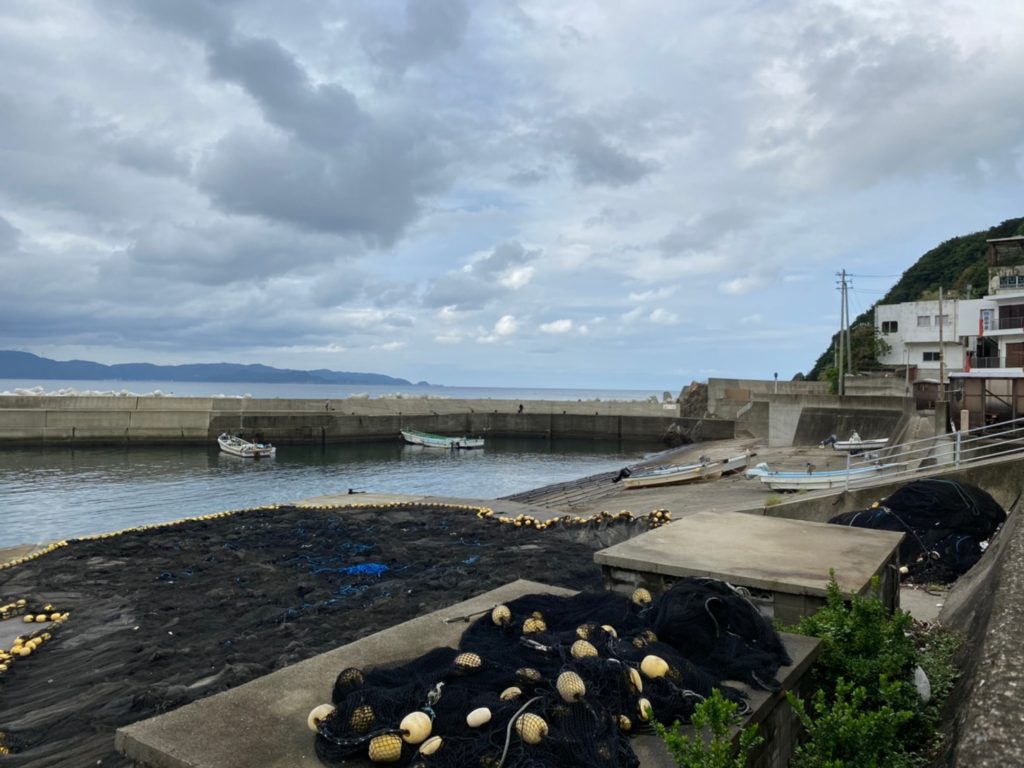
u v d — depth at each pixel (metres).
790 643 4.26
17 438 42.94
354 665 3.98
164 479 34.16
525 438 60.41
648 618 4.30
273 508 16.12
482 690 3.23
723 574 5.62
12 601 9.32
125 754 3.19
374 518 14.66
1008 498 12.71
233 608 8.74
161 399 48.16
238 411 48.66
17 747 5.48
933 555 9.77
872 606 4.38
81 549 12.09
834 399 35.00
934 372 51.31
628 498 22.92
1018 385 20.30
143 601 9.15
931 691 4.43
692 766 2.57
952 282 72.25
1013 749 2.54
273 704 3.50
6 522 23.98
